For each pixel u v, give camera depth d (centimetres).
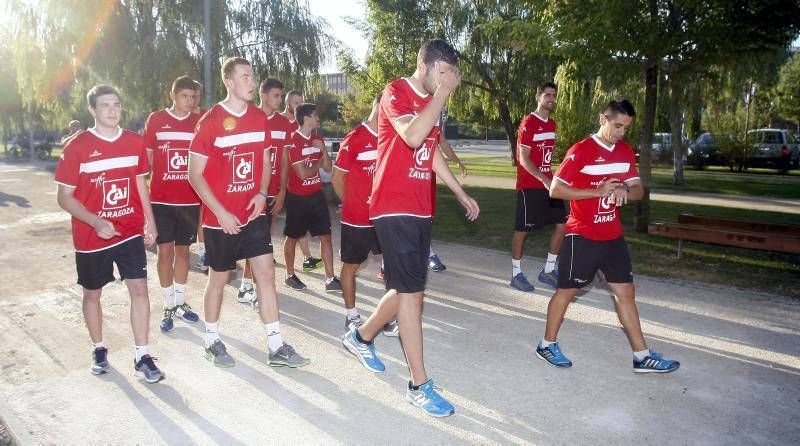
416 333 373
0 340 507
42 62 1672
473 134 7612
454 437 346
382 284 681
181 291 555
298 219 636
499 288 662
